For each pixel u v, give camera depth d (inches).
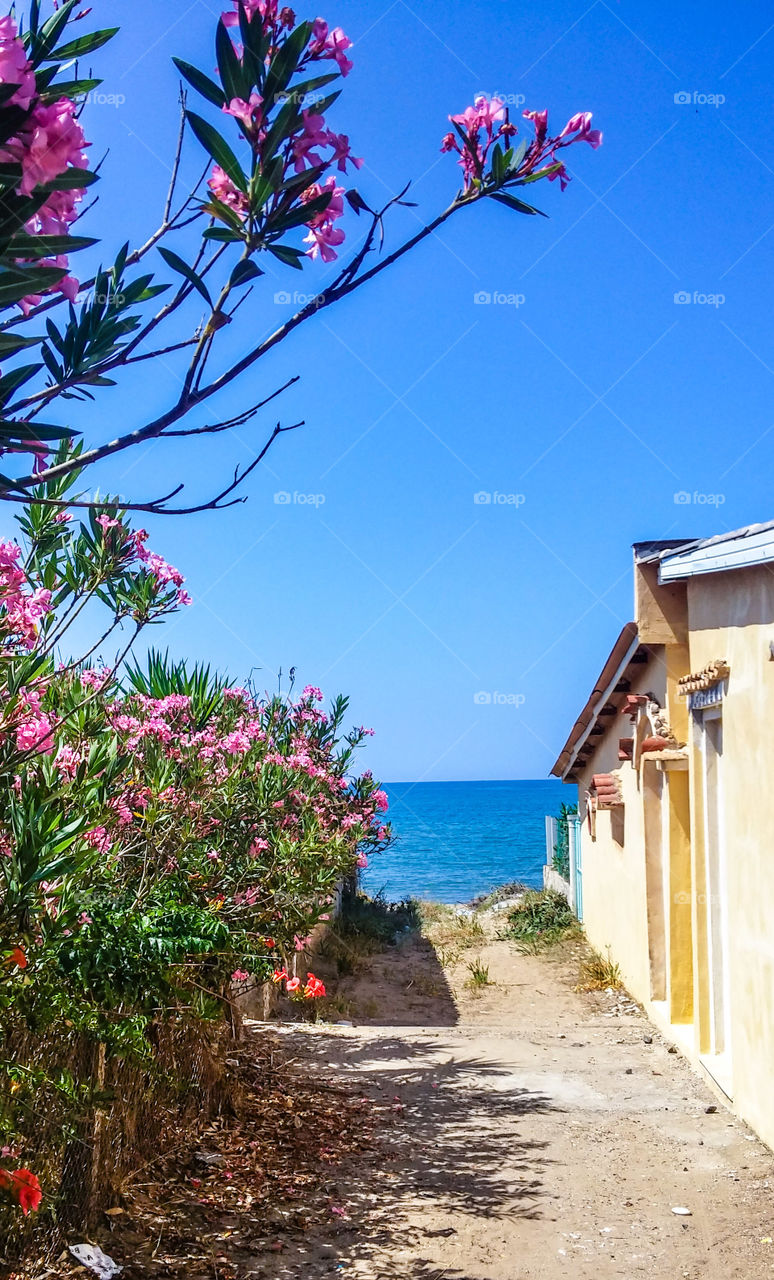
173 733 259.8
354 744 397.1
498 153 84.0
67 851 158.9
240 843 281.6
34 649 166.2
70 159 56.7
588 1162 261.0
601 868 605.6
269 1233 210.4
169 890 223.8
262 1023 426.0
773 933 267.9
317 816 314.0
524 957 663.1
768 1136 268.8
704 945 354.3
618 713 568.1
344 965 620.7
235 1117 280.1
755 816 283.6
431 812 3590.1
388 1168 253.8
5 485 70.4
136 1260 189.5
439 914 927.0
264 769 295.6
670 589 419.2
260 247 74.2
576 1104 315.0
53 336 74.2
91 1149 194.4
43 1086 176.6
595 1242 211.6
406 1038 412.8
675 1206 231.3
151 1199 217.6
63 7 65.6
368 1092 324.8
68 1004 169.3
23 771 168.6
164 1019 226.2
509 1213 226.8
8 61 54.1
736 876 301.4
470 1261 201.9
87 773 191.8
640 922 475.2
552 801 4079.7
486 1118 298.8
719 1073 323.0
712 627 335.0
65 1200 190.7
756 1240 212.2
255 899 274.4
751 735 288.5
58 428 68.1
